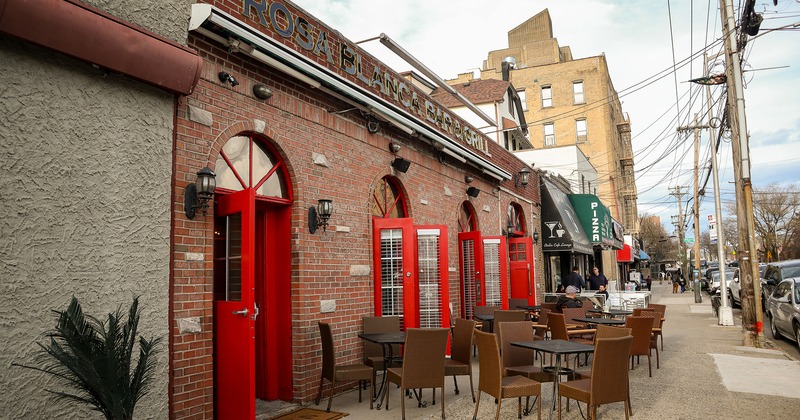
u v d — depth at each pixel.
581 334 10.00
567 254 23.67
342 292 7.84
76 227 4.39
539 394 5.86
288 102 7.06
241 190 6.05
